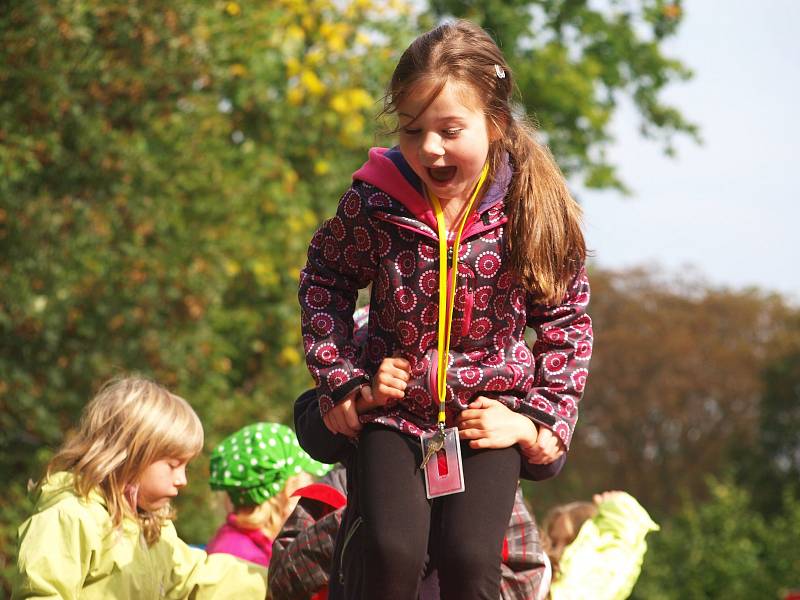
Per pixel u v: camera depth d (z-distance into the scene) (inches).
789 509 1552.7
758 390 3262.8
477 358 227.6
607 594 314.3
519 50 1355.8
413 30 962.7
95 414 275.9
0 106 648.4
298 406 248.2
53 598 254.7
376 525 217.9
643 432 3329.2
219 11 808.9
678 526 1609.3
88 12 685.9
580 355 233.9
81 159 687.1
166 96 737.0
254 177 850.1
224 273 757.3
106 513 268.2
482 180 226.4
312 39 921.5
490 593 218.5
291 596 275.4
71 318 668.7
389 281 226.8
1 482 655.1
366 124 924.0
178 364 709.9
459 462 218.8
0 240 645.3
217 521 743.1
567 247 230.1
